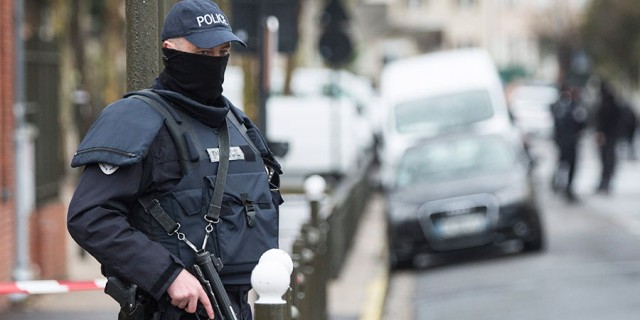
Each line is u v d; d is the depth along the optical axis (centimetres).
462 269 4119
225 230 1152
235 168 1173
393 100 5956
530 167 4528
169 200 1142
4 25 2939
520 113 12925
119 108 1144
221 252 1148
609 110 7088
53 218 3462
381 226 5734
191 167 1147
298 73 8206
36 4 3412
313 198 3005
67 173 6372
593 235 4844
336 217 3850
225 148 1169
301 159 6756
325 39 5497
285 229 3544
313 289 2309
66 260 3606
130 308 1138
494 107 5850
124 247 1109
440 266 4306
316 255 2531
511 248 4569
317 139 6762
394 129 5834
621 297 3234
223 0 2242
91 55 7038
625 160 10900
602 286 3450
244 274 1167
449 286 3747
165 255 1117
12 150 2983
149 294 1151
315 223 2942
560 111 6662
